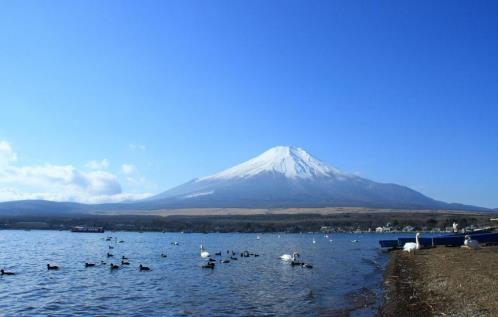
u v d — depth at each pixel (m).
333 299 43.12
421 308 35.34
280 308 39.62
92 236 175.00
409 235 177.88
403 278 51.03
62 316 37.69
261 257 86.62
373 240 148.62
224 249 110.06
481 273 48.03
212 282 54.84
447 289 41.03
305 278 57.59
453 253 71.06
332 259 82.62
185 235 187.38
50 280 56.88
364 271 64.00
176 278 58.44
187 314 37.81
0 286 52.19
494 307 32.97
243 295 46.00
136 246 119.88
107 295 46.53
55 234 190.75
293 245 124.19
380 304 39.25
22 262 78.06
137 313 38.50
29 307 41.03
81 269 68.06
